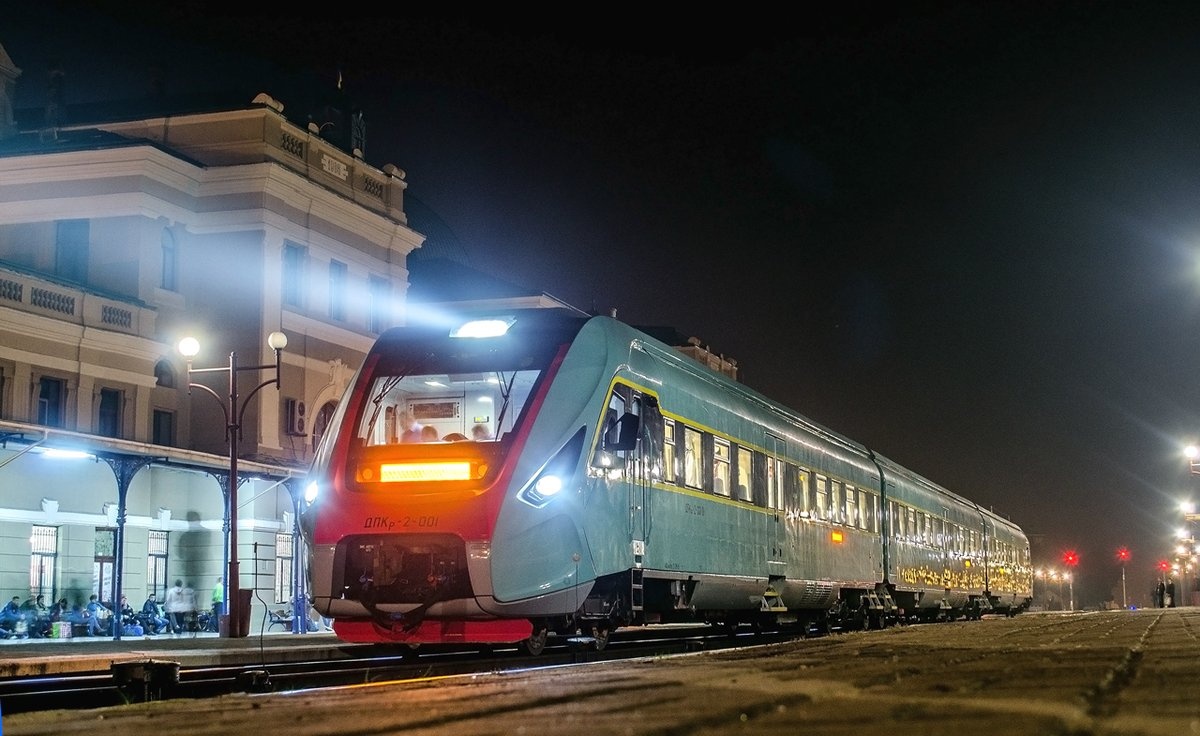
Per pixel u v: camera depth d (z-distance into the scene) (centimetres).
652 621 1438
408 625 1173
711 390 1620
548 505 1197
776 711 394
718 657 798
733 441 1670
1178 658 699
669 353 1520
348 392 1303
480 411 1254
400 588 1168
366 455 1236
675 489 1458
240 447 2936
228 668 1283
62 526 2544
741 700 431
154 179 2889
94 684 1198
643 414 1389
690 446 1519
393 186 3522
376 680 1192
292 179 3062
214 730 391
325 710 457
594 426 1267
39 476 2495
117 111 3378
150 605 2595
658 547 1400
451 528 1153
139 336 2772
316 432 3159
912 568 2692
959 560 3284
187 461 2333
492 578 1143
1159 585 4853
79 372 2619
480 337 1312
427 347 1320
